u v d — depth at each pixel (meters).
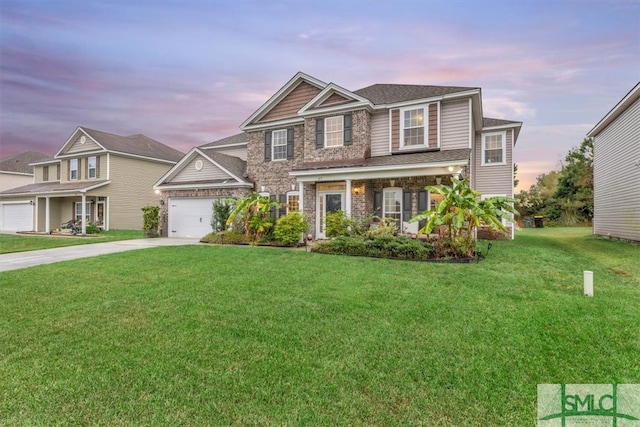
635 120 12.48
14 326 4.23
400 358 3.35
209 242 13.99
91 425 2.39
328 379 2.97
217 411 2.54
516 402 2.67
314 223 14.25
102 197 22.70
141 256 9.43
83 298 5.38
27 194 23.42
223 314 4.59
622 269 7.52
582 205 28.09
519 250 10.52
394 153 13.14
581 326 4.09
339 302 5.09
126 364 3.25
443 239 8.82
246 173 16.62
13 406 2.60
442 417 2.48
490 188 16.11
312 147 14.36
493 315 4.50
